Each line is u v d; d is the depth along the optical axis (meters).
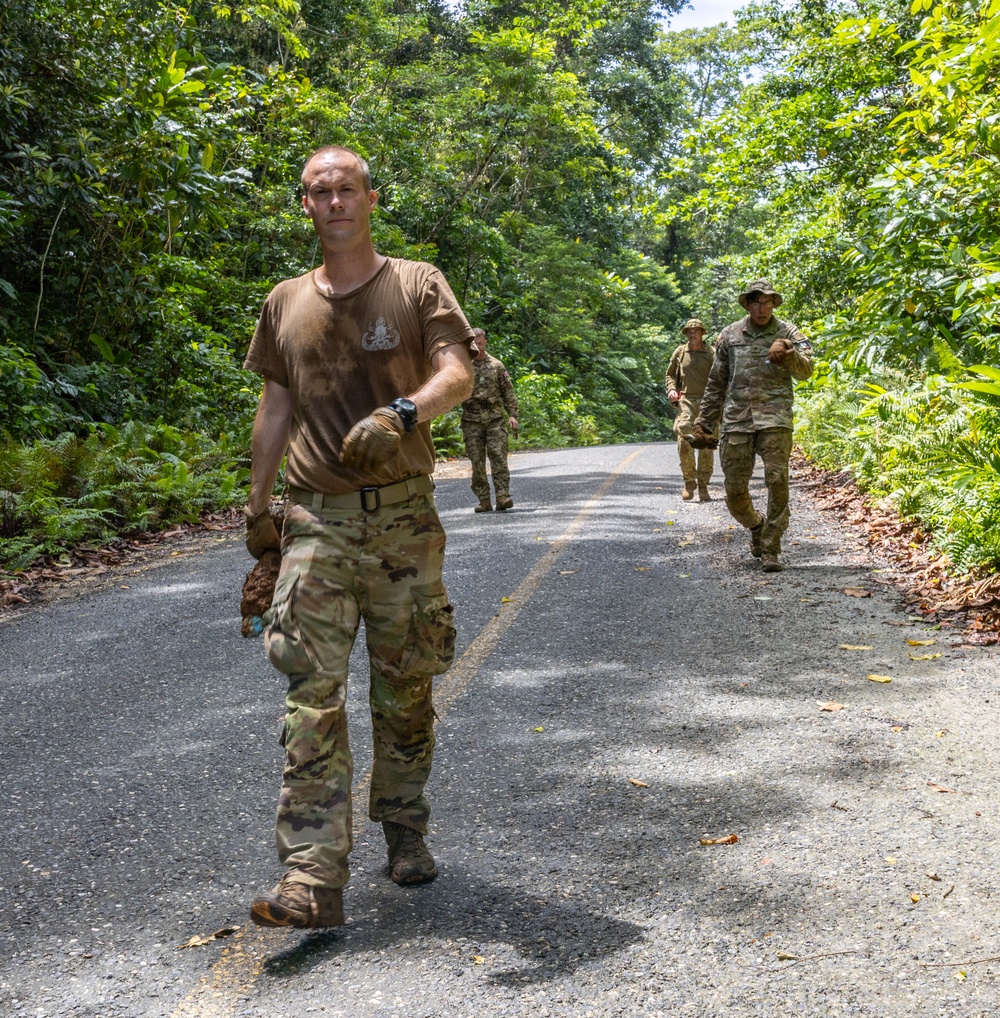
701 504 10.91
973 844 3.28
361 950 2.81
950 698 4.64
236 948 2.86
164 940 2.91
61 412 12.42
